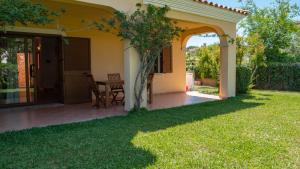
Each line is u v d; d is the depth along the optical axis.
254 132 5.38
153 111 7.68
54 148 4.43
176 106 8.70
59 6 7.65
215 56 15.18
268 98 10.26
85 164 3.77
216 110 7.79
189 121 6.36
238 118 6.68
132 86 7.51
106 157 4.03
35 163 3.80
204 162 3.83
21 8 4.84
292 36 17.02
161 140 4.86
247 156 4.07
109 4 6.83
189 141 4.79
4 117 7.10
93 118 6.89
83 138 4.98
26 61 8.83
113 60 10.73
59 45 9.34
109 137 5.05
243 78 11.55
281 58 16.31
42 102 9.48
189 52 19.44
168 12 8.10
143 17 7.15
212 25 9.68
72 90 9.45
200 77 17.41
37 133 5.33
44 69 11.31
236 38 11.15
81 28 8.98
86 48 9.84
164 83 12.57
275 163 3.81
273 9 16.47
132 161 3.87
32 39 8.93
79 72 9.65
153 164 3.76
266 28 16.28
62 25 9.12
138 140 4.85
